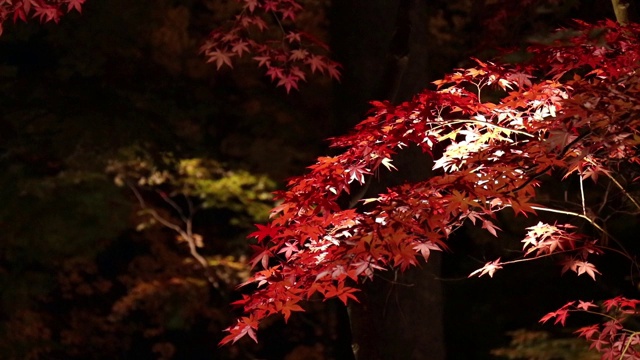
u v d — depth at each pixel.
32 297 14.14
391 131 3.73
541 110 4.22
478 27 9.70
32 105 12.61
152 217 13.16
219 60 6.87
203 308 13.20
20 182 12.47
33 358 13.69
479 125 4.14
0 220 12.62
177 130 12.97
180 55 12.98
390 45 6.04
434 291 6.93
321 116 12.97
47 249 13.08
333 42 7.04
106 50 12.86
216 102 13.41
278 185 12.60
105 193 12.83
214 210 14.50
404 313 6.76
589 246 4.34
